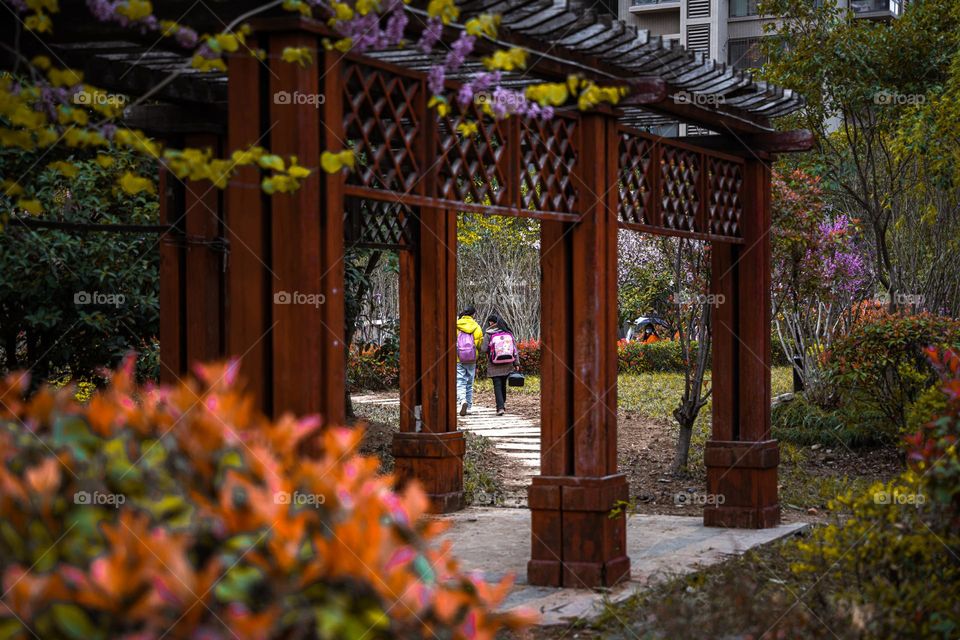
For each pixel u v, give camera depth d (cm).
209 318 722
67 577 225
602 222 702
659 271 2198
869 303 1534
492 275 3147
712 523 914
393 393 2291
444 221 992
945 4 1420
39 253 1013
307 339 479
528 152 668
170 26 469
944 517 500
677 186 834
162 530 240
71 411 301
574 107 692
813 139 904
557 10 587
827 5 1462
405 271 1005
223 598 231
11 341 1126
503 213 629
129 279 1078
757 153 915
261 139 493
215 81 708
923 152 1330
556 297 705
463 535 882
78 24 512
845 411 1345
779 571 711
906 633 468
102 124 525
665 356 2636
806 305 1510
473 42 524
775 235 1193
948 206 1430
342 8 474
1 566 248
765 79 1502
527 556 792
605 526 689
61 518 261
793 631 480
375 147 857
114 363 1112
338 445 296
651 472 1234
